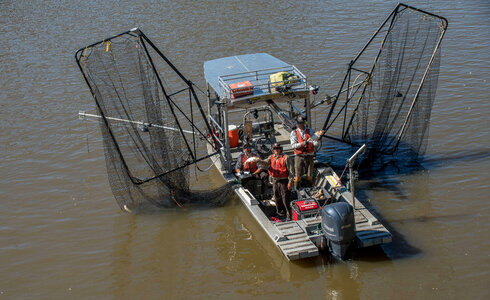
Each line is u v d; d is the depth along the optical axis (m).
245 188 14.03
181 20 31.67
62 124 19.39
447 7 29.88
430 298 10.16
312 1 33.81
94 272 11.78
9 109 20.88
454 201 13.37
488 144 15.95
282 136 16.25
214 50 26.22
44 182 15.60
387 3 31.91
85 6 36.62
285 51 25.28
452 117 17.70
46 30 31.59
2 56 27.39
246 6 33.84
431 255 11.39
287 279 11.06
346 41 25.92
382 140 15.53
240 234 12.90
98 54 12.50
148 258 12.20
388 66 14.77
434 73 14.23
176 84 22.42
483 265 10.96
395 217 12.89
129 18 32.88
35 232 13.30
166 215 13.87
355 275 10.95
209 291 10.96
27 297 11.05
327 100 15.14
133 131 13.32
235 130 15.62
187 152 14.59
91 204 14.47
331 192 12.79
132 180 13.58
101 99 12.73
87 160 16.83
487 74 20.80
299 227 11.73
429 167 15.05
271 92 14.05
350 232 10.68
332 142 17.17
